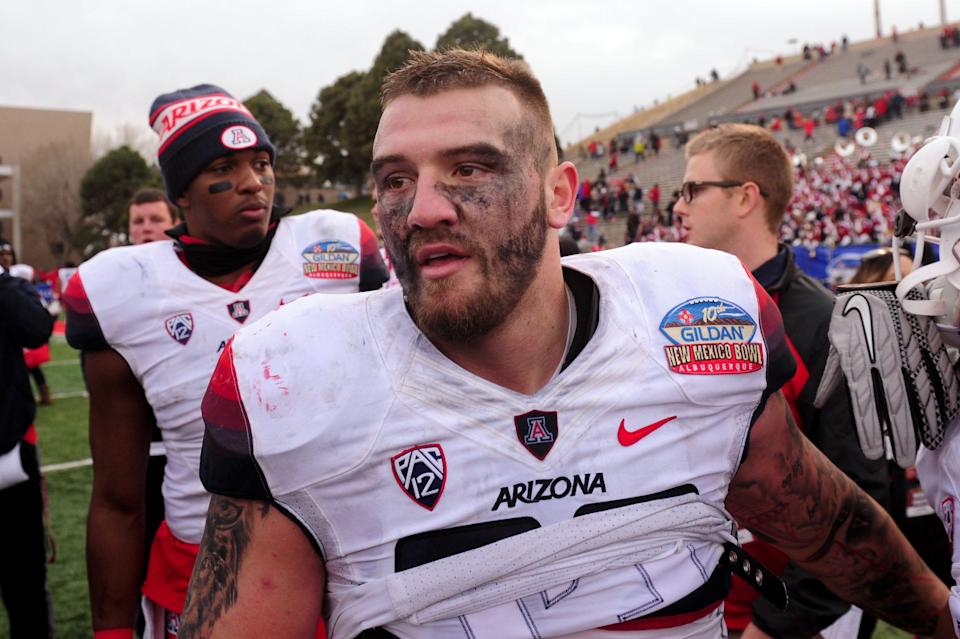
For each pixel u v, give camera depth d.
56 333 17.92
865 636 2.04
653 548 1.06
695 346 1.13
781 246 2.26
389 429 1.03
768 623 1.84
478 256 1.02
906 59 44.66
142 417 2.09
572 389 1.07
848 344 1.35
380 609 1.02
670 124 45.59
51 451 6.78
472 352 1.06
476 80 1.04
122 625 2.09
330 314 1.10
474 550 1.01
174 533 2.04
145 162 43.22
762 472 1.25
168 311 2.01
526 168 1.04
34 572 2.87
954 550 1.28
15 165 46.72
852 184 25.08
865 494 1.38
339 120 48.62
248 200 2.04
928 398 1.29
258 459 1.02
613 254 1.22
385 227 1.06
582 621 1.02
